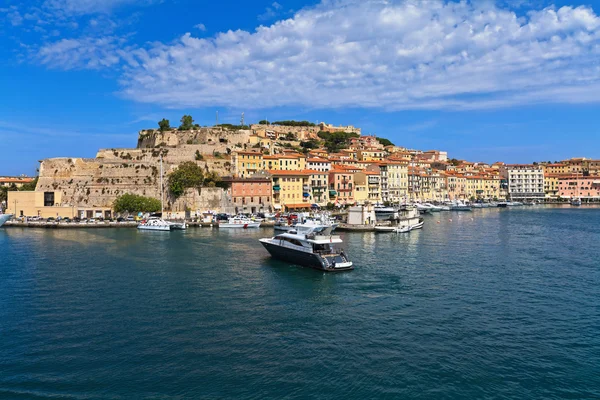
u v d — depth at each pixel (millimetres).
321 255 69062
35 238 112188
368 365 35594
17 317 46594
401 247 92750
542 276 63844
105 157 193000
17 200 164875
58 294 55188
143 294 55375
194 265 73750
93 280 62531
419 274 65812
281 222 134125
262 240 81438
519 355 37188
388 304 50844
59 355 37531
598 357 36781
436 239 106000
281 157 196125
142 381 33344
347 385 32688
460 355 37250
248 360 36500
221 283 61125
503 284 59281
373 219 130375
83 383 33125
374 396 31328
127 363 36125
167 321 45438
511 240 103062
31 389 32344
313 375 34094
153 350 38438
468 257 79750
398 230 120250
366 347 38844
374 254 83750
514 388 32281
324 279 63250
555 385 32656
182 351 38219
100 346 39281
